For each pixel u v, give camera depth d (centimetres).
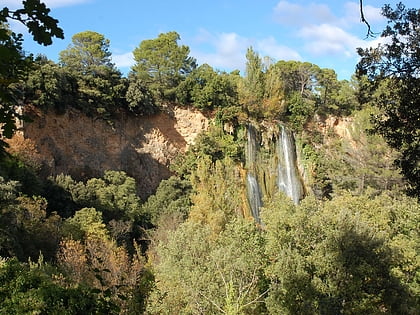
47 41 425
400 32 930
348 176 4591
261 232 2194
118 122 4550
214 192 3422
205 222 3064
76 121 4100
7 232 2281
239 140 5222
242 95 5484
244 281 1797
